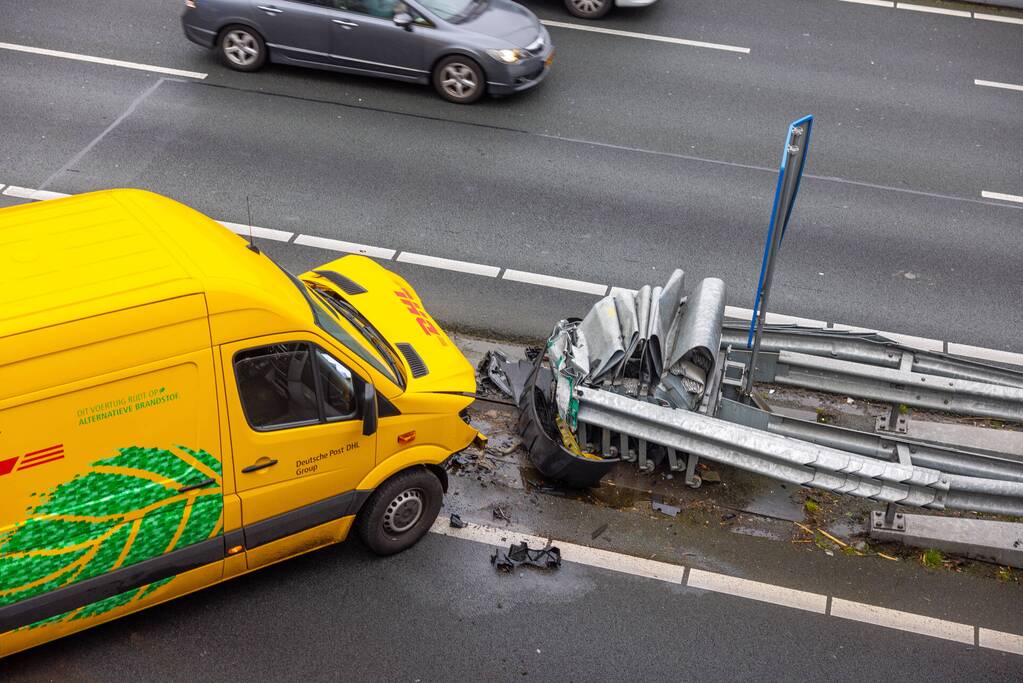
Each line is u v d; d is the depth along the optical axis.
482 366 8.72
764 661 6.38
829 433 7.58
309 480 6.05
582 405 7.37
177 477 5.52
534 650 6.28
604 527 7.26
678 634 6.50
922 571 7.17
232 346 5.41
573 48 14.46
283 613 6.34
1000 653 6.60
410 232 10.44
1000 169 12.45
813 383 8.28
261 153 11.55
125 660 5.95
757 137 12.70
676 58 14.43
